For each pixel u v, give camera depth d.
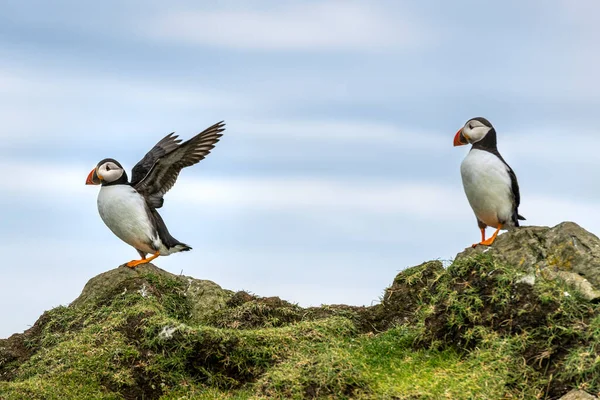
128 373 12.46
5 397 11.78
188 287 15.81
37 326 15.03
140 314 13.41
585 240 13.00
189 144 17.06
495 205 14.77
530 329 11.41
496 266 12.40
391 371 11.76
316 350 12.59
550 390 10.54
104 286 15.96
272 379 11.19
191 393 12.19
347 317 14.62
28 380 12.44
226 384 12.45
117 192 16.62
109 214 16.64
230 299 15.66
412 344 12.80
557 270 12.62
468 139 15.40
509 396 10.54
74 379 12.33
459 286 12.48
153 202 17.48
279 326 14.45
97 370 12.47
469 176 14.82
